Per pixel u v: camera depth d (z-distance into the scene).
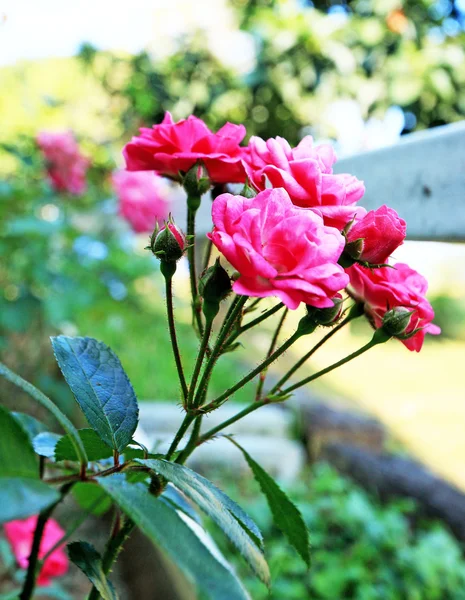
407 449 1.74
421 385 2.56
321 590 0.92
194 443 0.32
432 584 0.94
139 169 0.36
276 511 0.33
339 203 0.29
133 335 1.71
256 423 1.56
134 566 0.96
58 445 0.29
